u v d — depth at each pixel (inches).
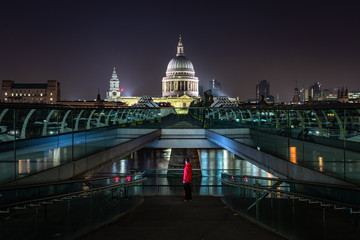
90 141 557.0
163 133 1154.0
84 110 562.6
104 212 371.9
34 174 374.9
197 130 1159.6
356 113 366.9
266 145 644.1
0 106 322.3
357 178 368.5
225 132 957.2
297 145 484.1
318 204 253.9
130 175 535.2
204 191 751.7
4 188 262.2
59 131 442.6
